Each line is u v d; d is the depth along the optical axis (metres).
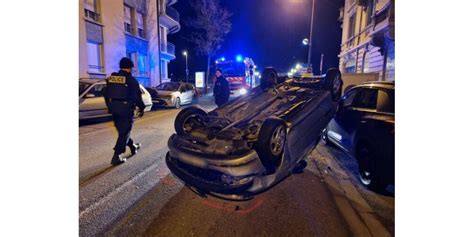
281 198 3.17
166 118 9.53
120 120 4.21
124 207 2.90
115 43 14.00
